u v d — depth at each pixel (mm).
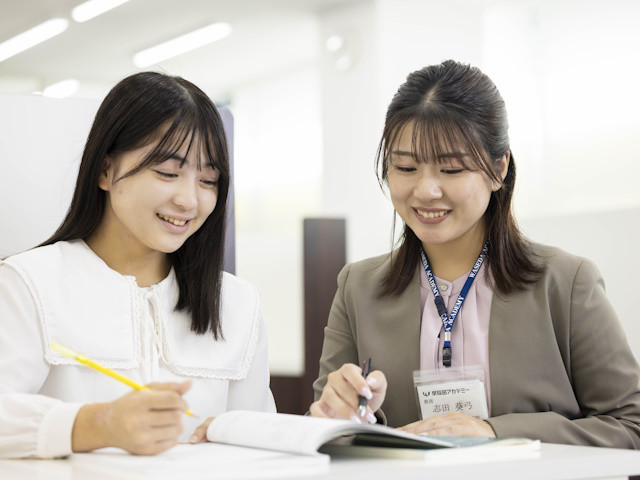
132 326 1576
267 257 4785
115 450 1278
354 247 6969
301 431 1162
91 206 1607
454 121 1674
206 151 1569
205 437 1371
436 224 1718
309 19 7809
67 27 8117
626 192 5559
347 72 7184
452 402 1619
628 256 4191
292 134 9695
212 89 10500
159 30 8234
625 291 4207
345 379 1451
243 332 1742
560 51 6086
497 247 1773
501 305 1753
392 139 1733
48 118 2115
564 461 1171
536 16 6445
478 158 1677
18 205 2074
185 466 1050
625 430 1629
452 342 1768
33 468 1157
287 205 9805
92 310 1543
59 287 1530
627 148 5559
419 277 1853
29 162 2090
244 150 10312
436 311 1817
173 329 1642
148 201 1531
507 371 1709
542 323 1724
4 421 1270
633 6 5500
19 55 8992
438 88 1720
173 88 1561
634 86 5504
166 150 1521
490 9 6758
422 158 1686
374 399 1465
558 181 6070
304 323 3951
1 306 1479
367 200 6953
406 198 1738
